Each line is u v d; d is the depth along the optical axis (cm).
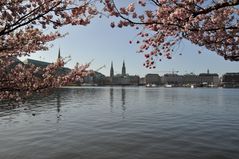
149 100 7300
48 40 872
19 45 770
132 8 718
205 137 2173
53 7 647
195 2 627
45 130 2503
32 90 789
